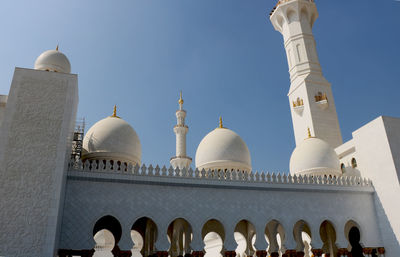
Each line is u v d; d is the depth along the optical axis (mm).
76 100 18844
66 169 16953
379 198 23203
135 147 24031
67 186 17516
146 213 18375
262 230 20250
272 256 23906
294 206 21547
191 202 19500
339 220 22188
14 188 14484
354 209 22891
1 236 13641
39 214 14328
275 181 21750
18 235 13820
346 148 28297
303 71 35938
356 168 26953
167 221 18578
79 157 22859
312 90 34531
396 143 23203
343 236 21859
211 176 20672
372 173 24125
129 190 18547
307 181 22547
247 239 25406
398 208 21625
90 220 17297
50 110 16453
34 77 16906
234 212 20125
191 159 31656
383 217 22688
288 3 38281
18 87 16422
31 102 16328
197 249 18594
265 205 20938
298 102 35250
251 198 20828
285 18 38875
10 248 13578
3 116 15641
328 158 26625
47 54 21719
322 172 26219
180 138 32500
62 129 16234
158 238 18125
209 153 26312
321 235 26109
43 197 14656
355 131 26328
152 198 18812
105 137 22906
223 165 25766
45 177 15016
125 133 23750
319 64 36562
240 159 26141
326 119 33656
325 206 22234
